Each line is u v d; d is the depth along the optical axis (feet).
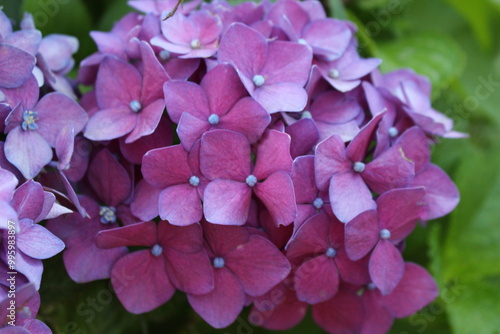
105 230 1.43
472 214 1.87
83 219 1.49
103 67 1.51
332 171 1.45
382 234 1.47
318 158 1.44
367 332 1.57
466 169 1.86
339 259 1.49
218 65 1.44
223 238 1.45
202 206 1.44
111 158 1.47
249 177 1.44
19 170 1.42
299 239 1.44
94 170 1.49
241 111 1.44
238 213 1.43
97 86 1.51
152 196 1.47
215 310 1.49
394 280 1.49
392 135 1.53
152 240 1.47
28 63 1.43
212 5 1.57
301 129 1.45
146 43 1.45
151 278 1.49
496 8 2.00
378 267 1.48
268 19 1.55
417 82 1.62
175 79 1.48
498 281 1.92
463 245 1.87
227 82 1.45
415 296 1.56
